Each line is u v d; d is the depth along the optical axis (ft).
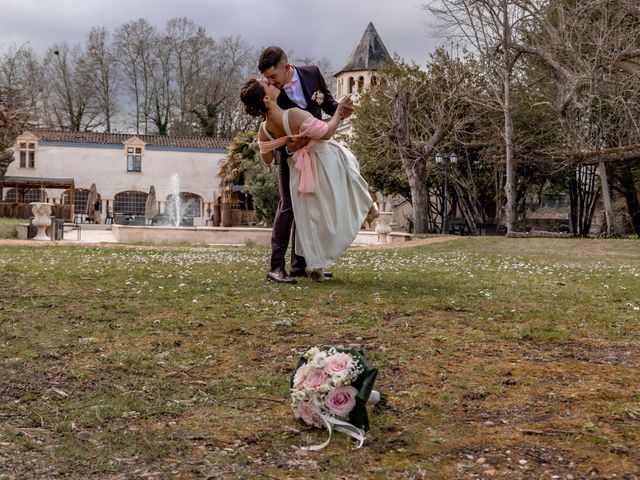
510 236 81.00
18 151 163.53
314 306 19.80
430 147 99.71
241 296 21.65
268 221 112.37
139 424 9.93
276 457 8.70
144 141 172.14
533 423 9.80
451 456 8.69
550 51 88.22
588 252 53.52
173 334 15.93
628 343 15.16
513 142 94.58
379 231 83.41
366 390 9.35
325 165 23.79
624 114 87.97
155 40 258.57
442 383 11.91
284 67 23.66
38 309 19.16
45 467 8.39
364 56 181.47
